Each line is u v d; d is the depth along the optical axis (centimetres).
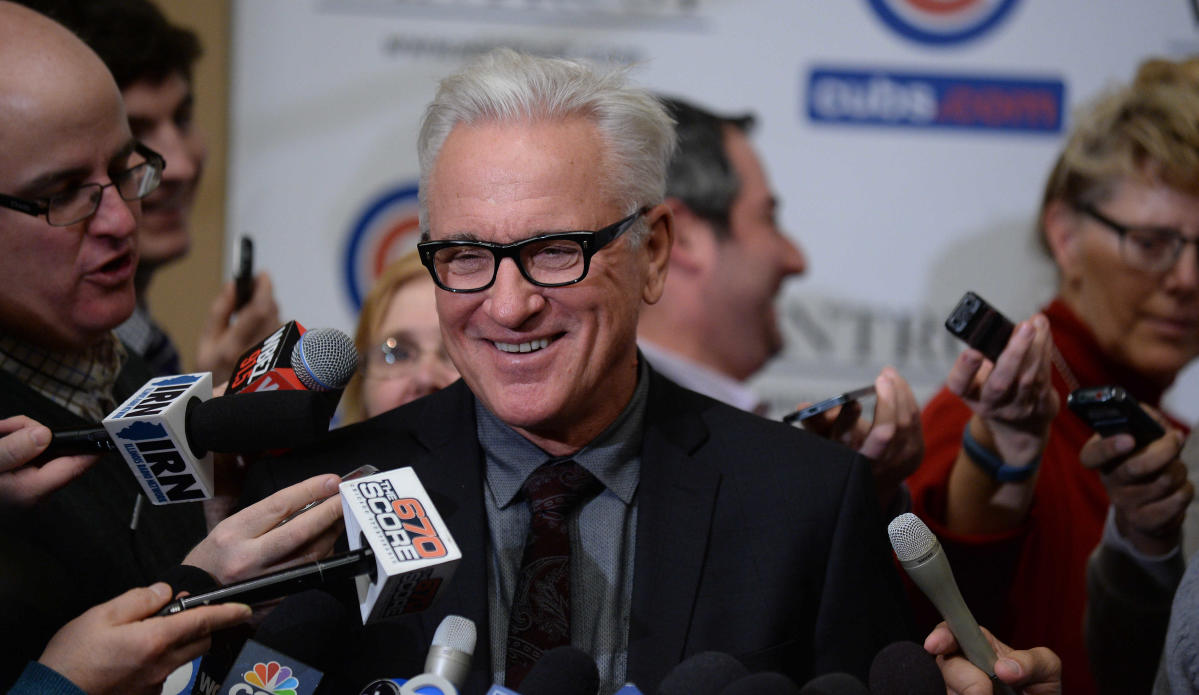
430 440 368
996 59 729
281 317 732
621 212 341
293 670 296
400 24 726
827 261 734
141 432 322
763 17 726
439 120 341
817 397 735
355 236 732
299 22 723
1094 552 540
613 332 342
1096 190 628
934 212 731
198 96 716
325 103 727
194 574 303
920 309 734
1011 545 505
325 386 346
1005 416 477
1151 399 635
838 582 351
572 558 349
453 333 342
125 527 405
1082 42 726
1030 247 720
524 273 327
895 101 729
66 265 403
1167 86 616
